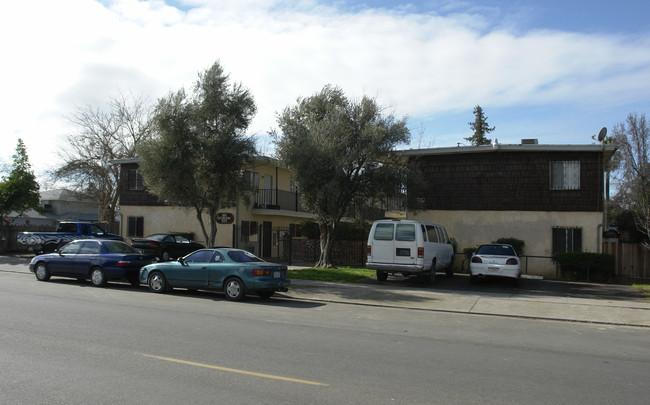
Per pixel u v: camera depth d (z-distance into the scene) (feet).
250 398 16.47
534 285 55.88
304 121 62.28
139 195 93.50
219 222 82.43
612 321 35.63
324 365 20.95
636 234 83.82
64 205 163.43
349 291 47.80
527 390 18.12
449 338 28.19
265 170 97.96
